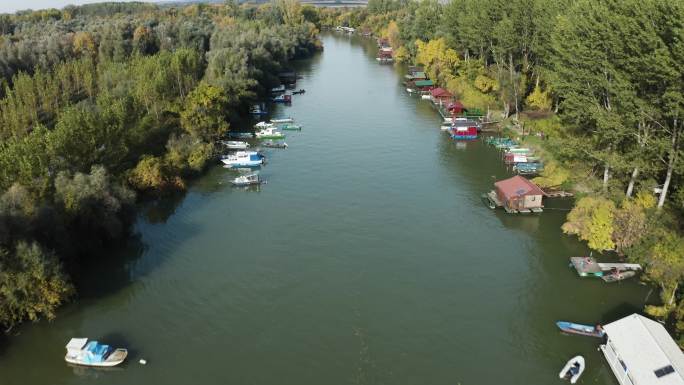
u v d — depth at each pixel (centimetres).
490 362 6103
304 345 6400
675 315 6525
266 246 8638
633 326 5834
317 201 10262
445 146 13300
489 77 16388
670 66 6988
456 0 19275
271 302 7212
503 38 14212
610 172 9506
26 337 6544
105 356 6122
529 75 15612
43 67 17500
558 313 6894
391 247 8550
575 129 11062
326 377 5906
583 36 8812
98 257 8325
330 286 7550
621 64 8006
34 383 5912
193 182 11312
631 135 8650
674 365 5244
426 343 6419
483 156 12562
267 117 16188
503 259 8150
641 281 7462
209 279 7750
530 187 9544
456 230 9050
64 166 8681
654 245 7562
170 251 8512
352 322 6794
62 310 7031
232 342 6462
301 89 19975
